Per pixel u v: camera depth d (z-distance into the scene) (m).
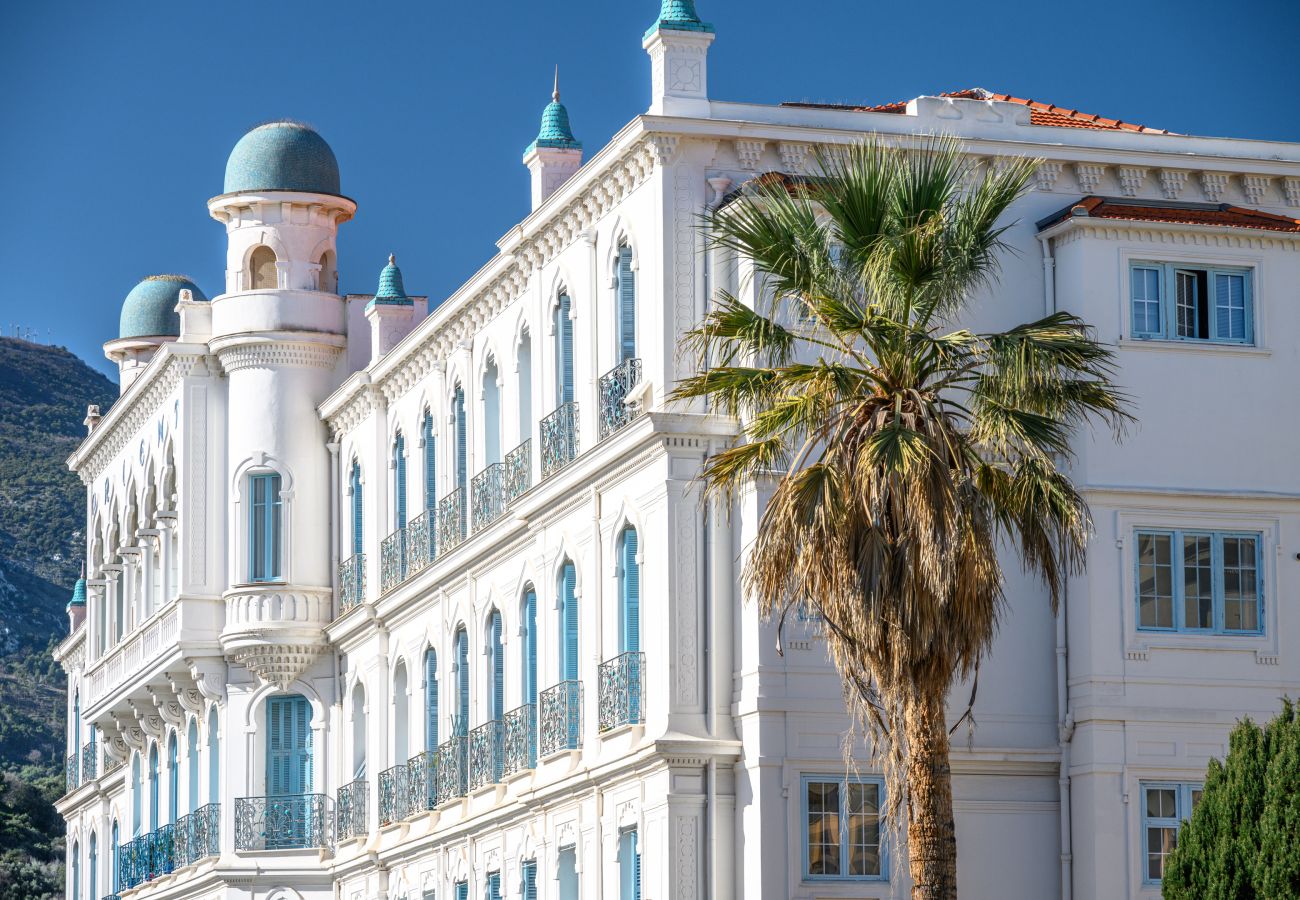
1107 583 33.84
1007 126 35.59
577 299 37.78
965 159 34.75
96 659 63.69
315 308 51.91
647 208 34.78
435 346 45.38
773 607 29.14
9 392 186.88
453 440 44.66
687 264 34.06
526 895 39.06
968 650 26.06
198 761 54.47
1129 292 34.59
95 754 68.88
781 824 32.31
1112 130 36.12
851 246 27.42
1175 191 36.06
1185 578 34.22
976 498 26.08
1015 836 33.62
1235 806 28.14
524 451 40.19
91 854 68.88
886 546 25.83
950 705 33.59
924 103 35.31
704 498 28.17
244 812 51.16
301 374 51.75
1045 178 35.38
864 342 31.20
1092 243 34.47
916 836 25.97
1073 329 28.62
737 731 33.09
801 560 26.06
